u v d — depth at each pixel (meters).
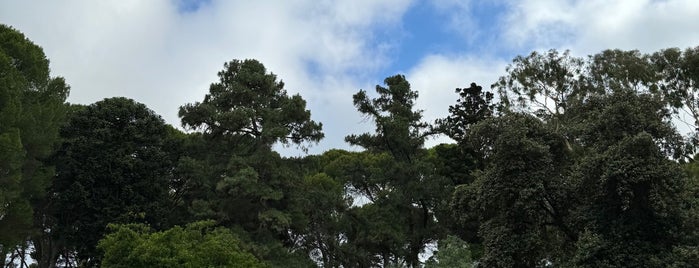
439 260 28.73
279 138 35.88
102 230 32.19
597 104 24.81
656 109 23.42
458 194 25.23
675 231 20.83
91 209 32.84
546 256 24.50
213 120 36.69
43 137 30.69
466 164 41.34
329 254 39.28
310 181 41.16
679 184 20.91
